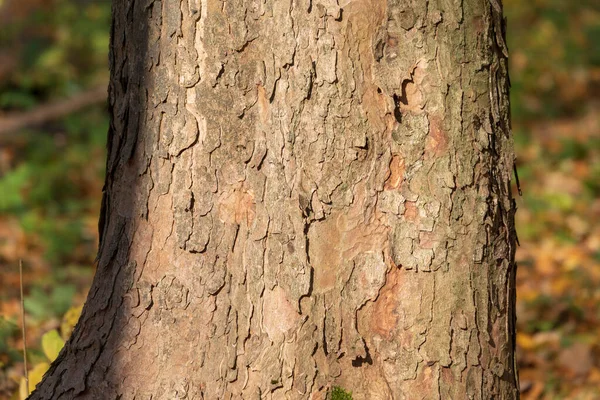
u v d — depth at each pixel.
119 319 3.00
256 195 2.95
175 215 2.97
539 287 4.73
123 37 3.02
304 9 2.92
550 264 5.11
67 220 6.36
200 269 2.97
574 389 3.72
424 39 2.93
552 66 10.57
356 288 2.95
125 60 3.01
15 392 3.37
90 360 3.02
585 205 6.40
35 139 8.10
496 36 2.98
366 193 2.94
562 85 9.98
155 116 2.98
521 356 3.88
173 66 2.96
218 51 2.94
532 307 4.34
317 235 2.94
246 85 2.94
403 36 2.93
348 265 2.95
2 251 5.59
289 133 2.94
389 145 2.94
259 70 2.94
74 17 10.85
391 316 2.95
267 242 2.95
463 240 2.95
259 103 2.94
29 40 10.43
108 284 3.02
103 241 3.06
